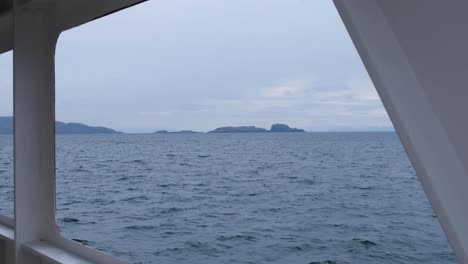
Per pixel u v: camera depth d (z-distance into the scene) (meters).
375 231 9.02
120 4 2.06
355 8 0.75
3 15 2.60
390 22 0.77
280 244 11.76
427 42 0.74
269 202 13.25
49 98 2.45
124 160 15.05
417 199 8.39
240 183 14.32
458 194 0.71
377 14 0.77
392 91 0.73
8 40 3.05
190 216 14.07
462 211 0.70
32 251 2.32
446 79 0.73
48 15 2.45
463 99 0.72
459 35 0.71
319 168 12.09
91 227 12.87
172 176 15.48
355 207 10.46
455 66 0.72
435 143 0.73
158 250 12.37
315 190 12.12
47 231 2.46
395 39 0.77
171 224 13.54
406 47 0.76
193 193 15.12
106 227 12.88
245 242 12.38
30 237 2.44
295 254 11.20
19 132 2.39
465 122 0.72
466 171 0.73
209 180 15.09
